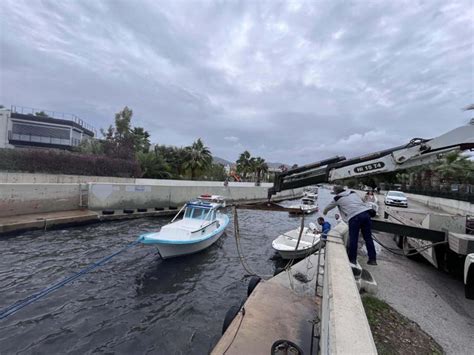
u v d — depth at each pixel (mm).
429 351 3619
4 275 8852
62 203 18109
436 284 6039
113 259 10883
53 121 34844
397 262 7547
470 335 4109
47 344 5859
